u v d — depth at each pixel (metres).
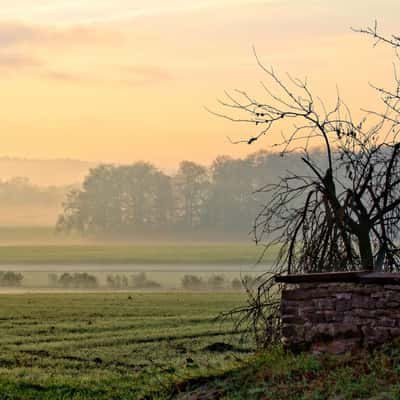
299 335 31.53
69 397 42.06
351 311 30.44
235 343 63.78
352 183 35.56
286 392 27.98
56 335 71.94
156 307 101.94
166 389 33.91
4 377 47.97
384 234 35.62
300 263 35.53
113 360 57.31
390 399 24.75
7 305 104.19
